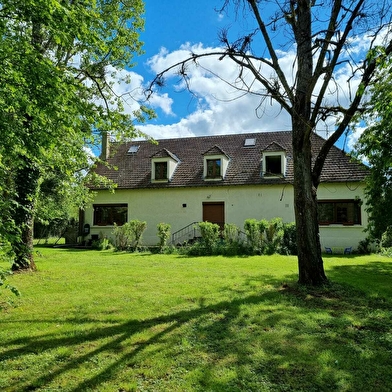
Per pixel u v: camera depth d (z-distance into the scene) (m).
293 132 7.03
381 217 10.23
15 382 2.96
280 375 3.06
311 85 6.48
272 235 14.39
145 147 22.42
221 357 3.45
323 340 3.89
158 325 4.48
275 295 6.06
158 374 3.11
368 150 8.97
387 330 4.24
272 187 17.77
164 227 15.88
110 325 4.50
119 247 16.61
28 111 5.11
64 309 5.30
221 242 14.87
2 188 5.07
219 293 6.32
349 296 5.99
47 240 25.16
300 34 6.88
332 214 16.80
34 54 4.89
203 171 19.25
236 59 6.61
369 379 3.00
